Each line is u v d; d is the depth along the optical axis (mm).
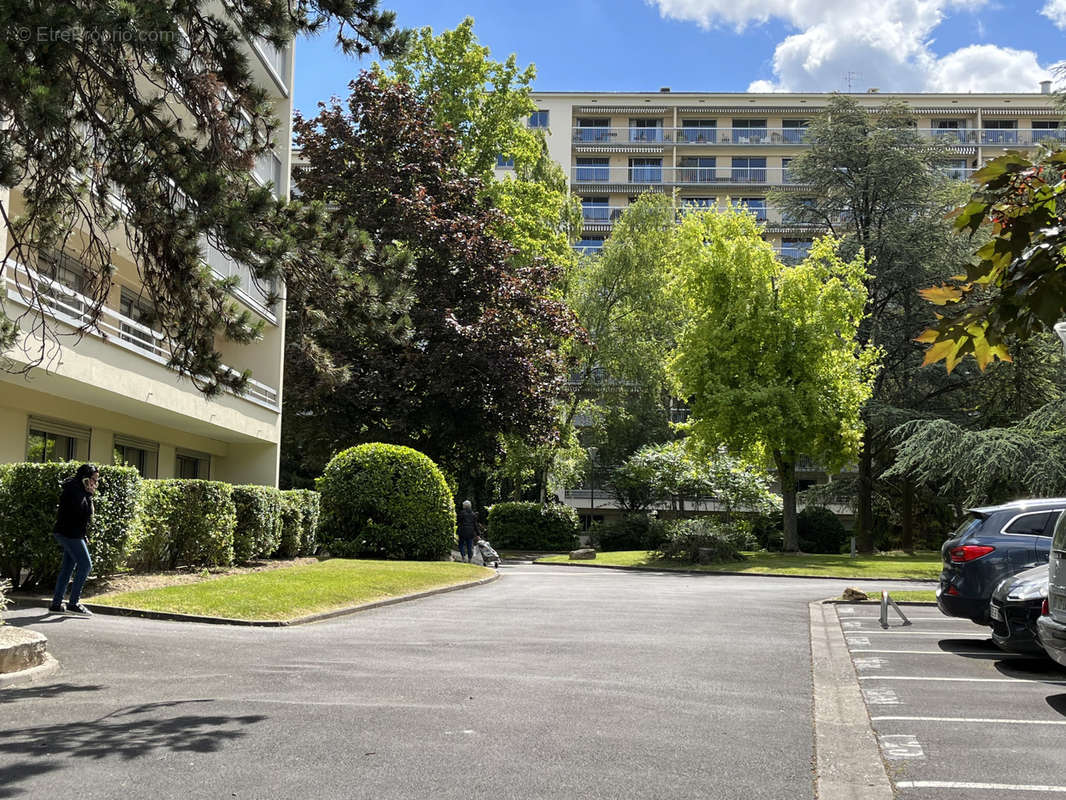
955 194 41406
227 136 10344
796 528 38781
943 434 32344
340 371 12219
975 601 11812
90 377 18047
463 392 33688
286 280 10719
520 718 7121
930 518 47875
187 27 9930
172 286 10578
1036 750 6633
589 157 77188
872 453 44625
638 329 44938
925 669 10148
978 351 3865
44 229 10820
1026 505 12094
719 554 32594
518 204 39469
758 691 8586
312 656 9977
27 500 13531
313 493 24391
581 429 51344
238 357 30891
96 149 10039
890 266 42156
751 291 36781
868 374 38875
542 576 25375
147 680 8398
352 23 10453
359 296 10688
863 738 6871
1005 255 3646
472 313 34125
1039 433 31406
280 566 20594
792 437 36250
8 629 9203
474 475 41844
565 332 34969
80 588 12328
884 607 13961
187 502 17422
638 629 13016
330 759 5855
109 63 9422
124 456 24766
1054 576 8930
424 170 35344
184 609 12930
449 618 14117
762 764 6035
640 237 45125
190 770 5570
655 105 77188
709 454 37844
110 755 5879
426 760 5871
